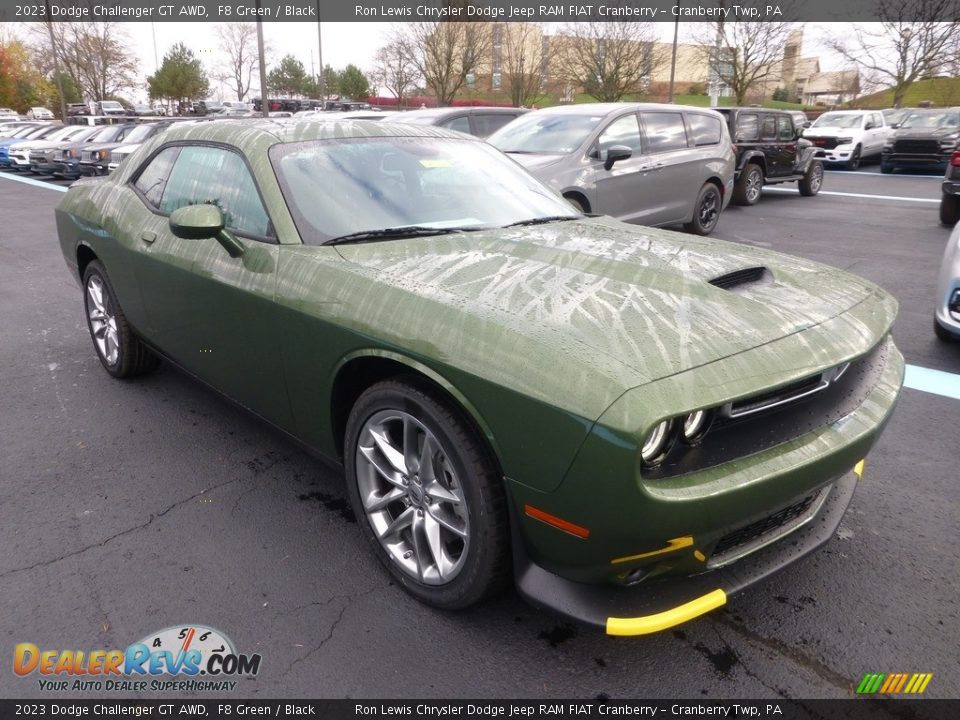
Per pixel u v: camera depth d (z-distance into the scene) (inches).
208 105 1859.0
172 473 129.6
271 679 83.1
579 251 104.2
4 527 112.3
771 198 564.4
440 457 89.3
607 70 1121.4
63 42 1840.6
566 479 72.0
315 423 106.2
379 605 95.1
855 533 111.1
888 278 278.8
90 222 161.2
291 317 101.2
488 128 425.1
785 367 77.3
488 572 84.2
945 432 144.9
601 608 78.0
